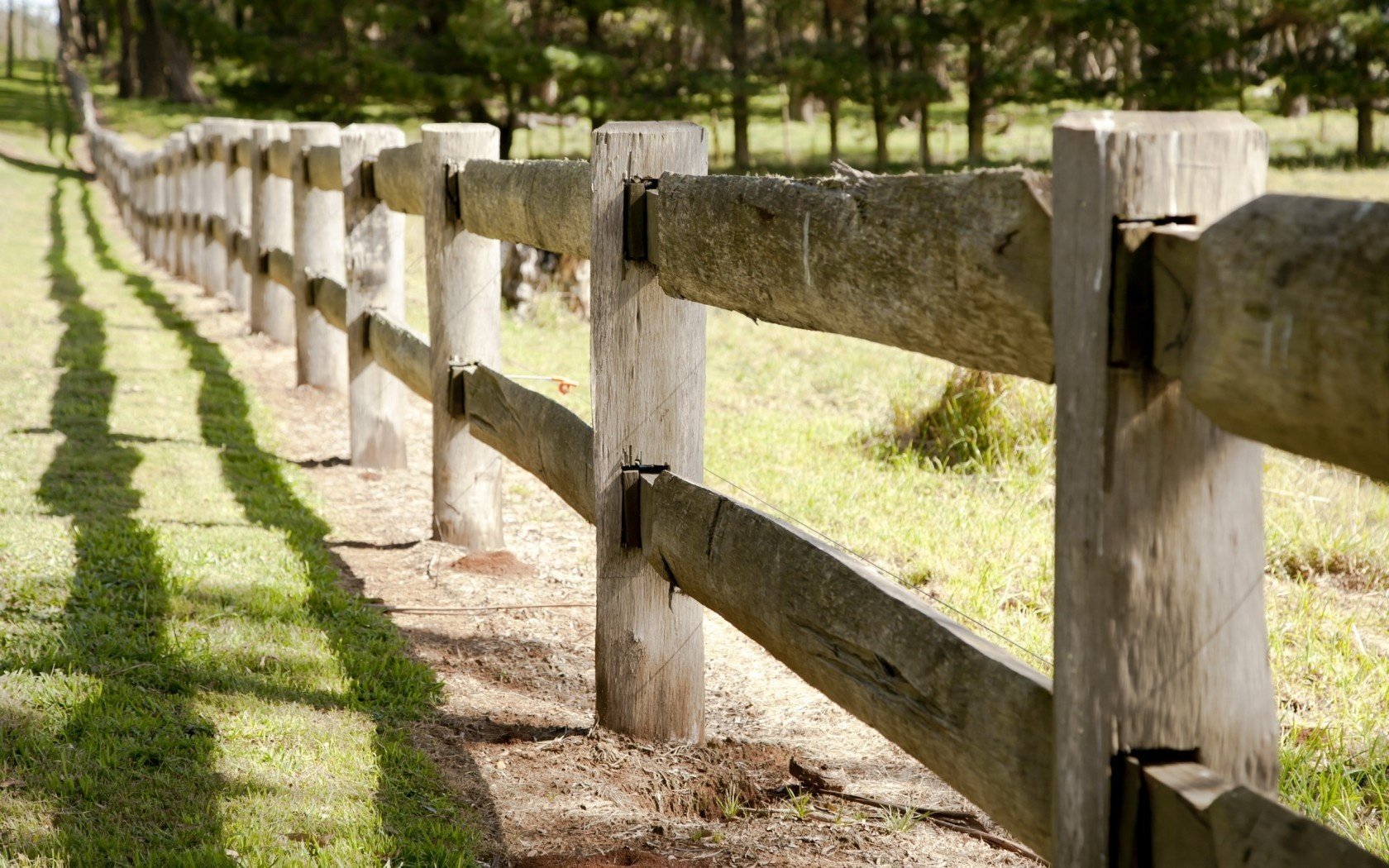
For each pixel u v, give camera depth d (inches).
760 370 345.7
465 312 182.5
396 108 1389.0
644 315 116.4
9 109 1956.2
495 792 111.0
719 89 1008.9
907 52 1137.4
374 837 98.7
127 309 435.2
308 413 287.4
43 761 108.3
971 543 187.8
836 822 107.7
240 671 133.3
